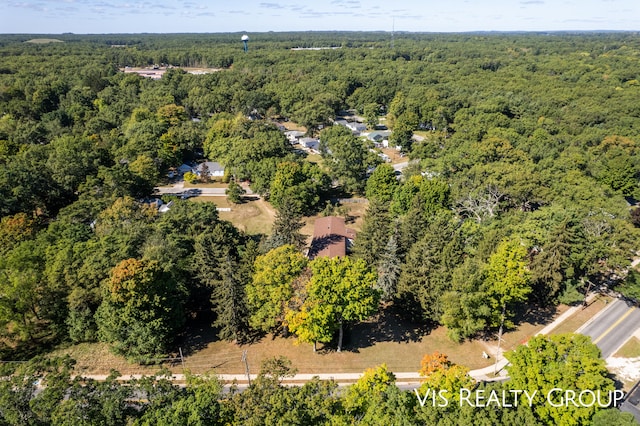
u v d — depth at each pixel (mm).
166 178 103125
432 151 103062
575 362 32969
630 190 87312
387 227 61156
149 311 42781
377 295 45031
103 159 92438
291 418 27844
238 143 102312
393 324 52000
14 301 44094
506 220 62125
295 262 46156
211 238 55625
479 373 44188
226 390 41188
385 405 30422
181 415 29250
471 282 44312
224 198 92938
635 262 66250
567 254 52625
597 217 60188
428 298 48750
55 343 46969
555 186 70750
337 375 43844
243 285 47500
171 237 55219
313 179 88938
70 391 32625
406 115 140750
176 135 112562
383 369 33188
